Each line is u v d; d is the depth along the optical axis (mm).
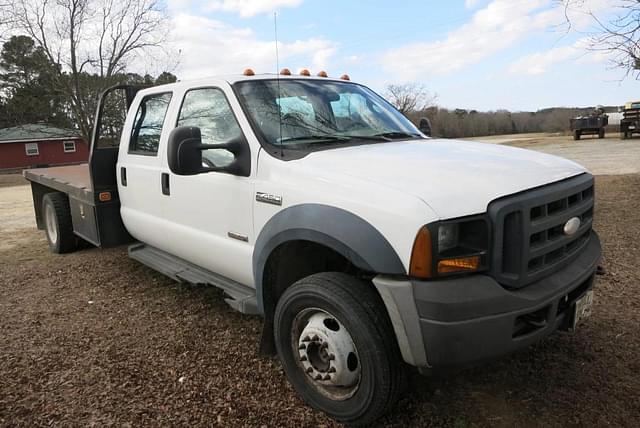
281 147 3256
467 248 2377
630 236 5996
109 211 5090
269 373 3293
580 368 3172
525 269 2438
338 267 3254
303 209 2795
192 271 4242
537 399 2893
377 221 2455
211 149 3363
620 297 4207
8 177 34625
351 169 2785
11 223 10344
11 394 3123
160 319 4242
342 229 2547
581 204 2891
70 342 3854
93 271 5730
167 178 4152
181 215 4047
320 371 2768
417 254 2311
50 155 44469
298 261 3191
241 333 3906
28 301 4859
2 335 4039
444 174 2588
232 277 3752
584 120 27344
